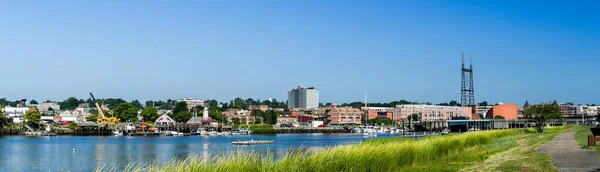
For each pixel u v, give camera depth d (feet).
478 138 208.85
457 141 168.35
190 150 409.90
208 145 498.69
